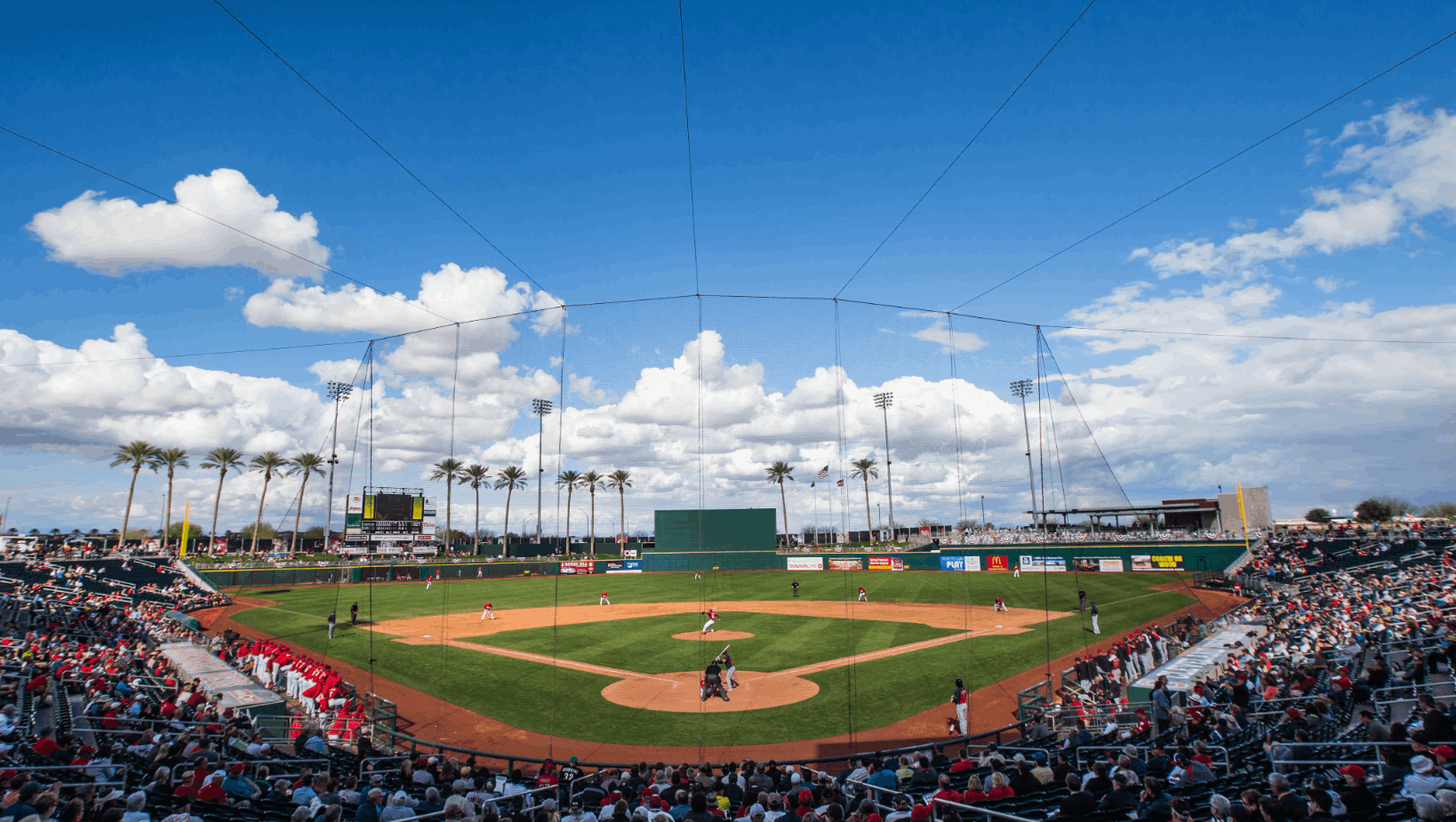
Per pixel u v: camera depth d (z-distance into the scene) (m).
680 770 14.05
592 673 28.19
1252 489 72.75
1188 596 48.53
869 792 10.67
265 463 93.38
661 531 80.00
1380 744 9.65
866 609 46.44
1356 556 49.22
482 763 18.62
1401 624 22.69
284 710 19.84
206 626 43.53
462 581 75.19
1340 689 15.27
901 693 24.17
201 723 15.77
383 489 79.44
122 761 12.78
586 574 81.19
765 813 9.19
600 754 18.89
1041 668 27.47
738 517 79.12
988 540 73.31
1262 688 17.61
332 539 82.38
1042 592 52.75
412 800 10.23
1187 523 76.81
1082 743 14.91
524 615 47.03
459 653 32.81
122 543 78.75
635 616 45.72
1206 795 9.60
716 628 39.38
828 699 23.50
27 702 17.34
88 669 21.86
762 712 22.23
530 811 10.20
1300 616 28.55
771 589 60.97
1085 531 72.81
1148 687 19.56
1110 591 52.19
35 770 9.99
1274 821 6.46
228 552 92.81
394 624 43.41
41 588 48.41
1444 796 5.99
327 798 9.74
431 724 21.75
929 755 14.59
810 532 88.25
